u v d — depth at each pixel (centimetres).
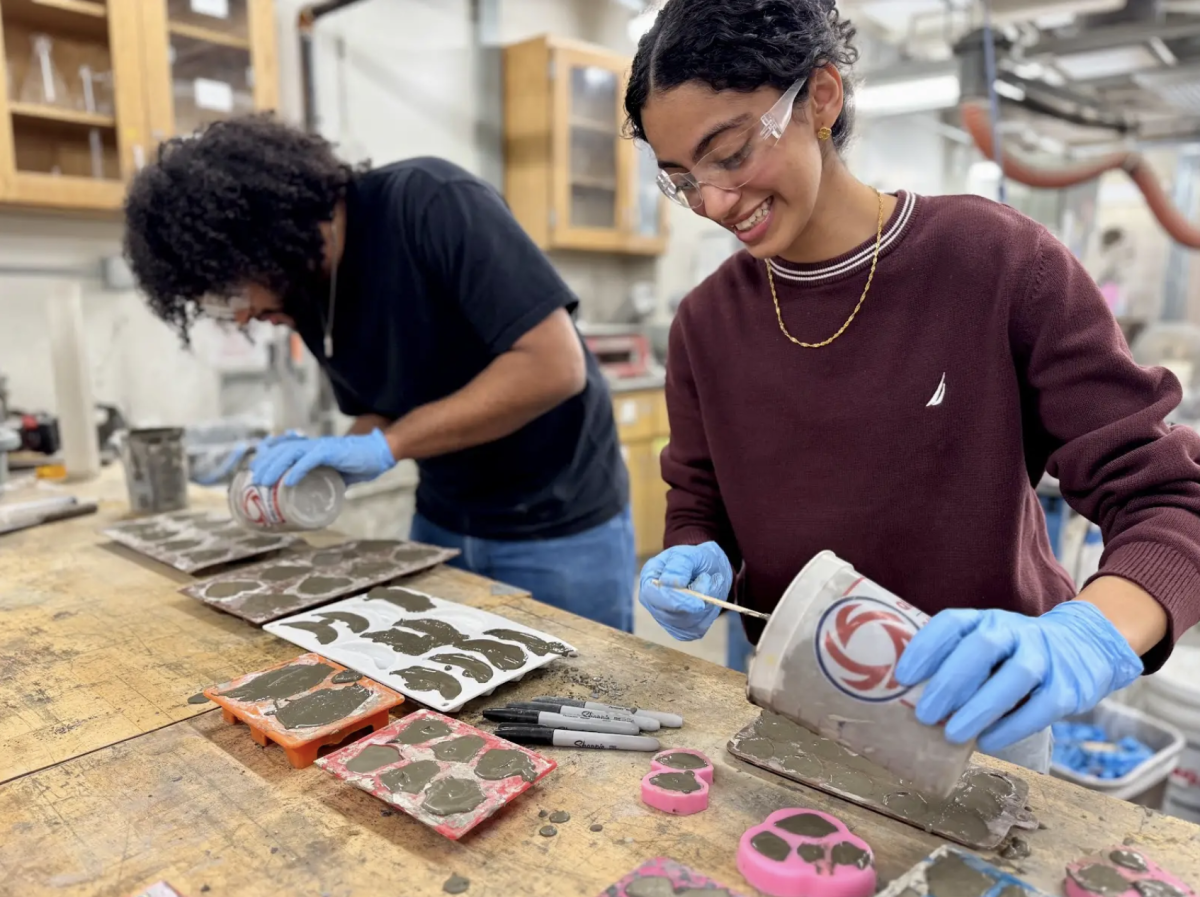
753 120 71
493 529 147
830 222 85
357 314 135
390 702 75
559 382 124
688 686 84
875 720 55
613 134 355
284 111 283
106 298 243
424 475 155
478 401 122
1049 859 58
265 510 113
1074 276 77
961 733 53
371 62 307
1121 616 63
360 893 54
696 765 68
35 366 231
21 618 102
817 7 72
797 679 57
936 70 214
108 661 90
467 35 336
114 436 204
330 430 284
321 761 66
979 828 60
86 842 60
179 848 59
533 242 128
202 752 72
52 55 213
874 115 329
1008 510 82
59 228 233
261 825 62
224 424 231
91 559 126
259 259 115
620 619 158
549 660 86
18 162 212
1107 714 170
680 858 58
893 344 84
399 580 114
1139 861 55
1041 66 249
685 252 435
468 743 69
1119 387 74
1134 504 71
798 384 89
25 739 74
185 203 108
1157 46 230
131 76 215
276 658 90
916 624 56
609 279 407
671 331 106
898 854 58
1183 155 423
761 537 95
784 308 90
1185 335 286
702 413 100
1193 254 527
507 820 62
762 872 55
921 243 82
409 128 323
